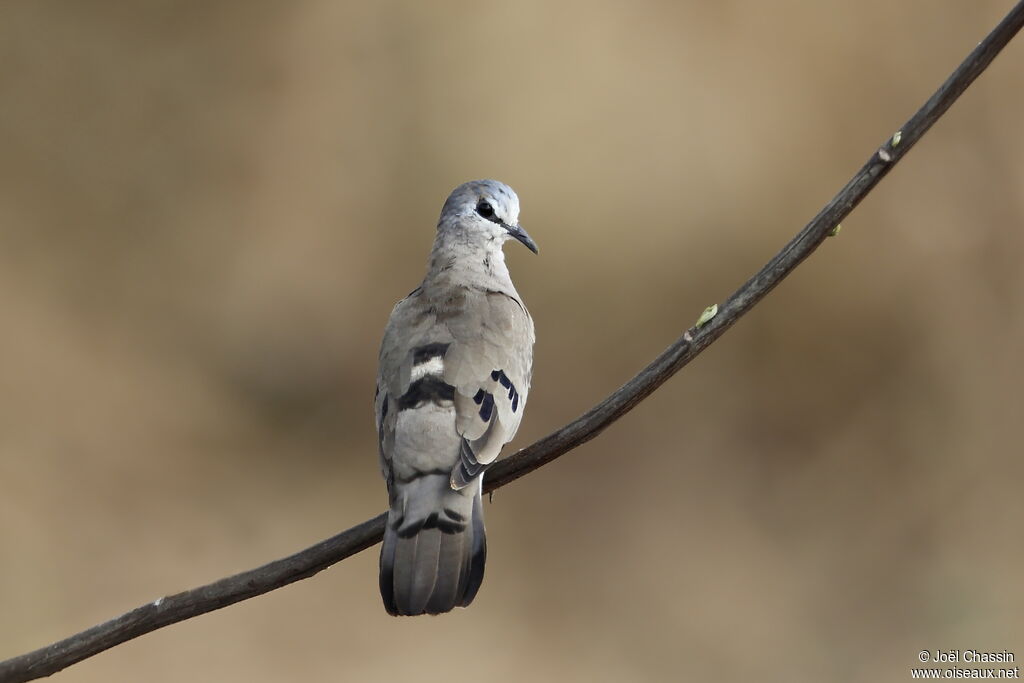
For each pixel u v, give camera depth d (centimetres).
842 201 584
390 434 702
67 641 625
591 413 648
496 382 724
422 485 669
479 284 810
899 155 571
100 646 624
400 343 750
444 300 782
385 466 691
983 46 551
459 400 704
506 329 762
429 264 845
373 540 662
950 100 563
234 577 632
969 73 556
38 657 625
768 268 598
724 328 605
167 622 628
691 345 607
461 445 685
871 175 575
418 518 655
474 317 762
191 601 629
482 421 698
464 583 642
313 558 648
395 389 721
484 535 663
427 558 641
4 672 625
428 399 704
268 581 635
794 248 594
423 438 686
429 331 750
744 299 602
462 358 726
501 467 686
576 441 652
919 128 570
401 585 634
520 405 738
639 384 624
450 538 648
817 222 591
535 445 675
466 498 664
